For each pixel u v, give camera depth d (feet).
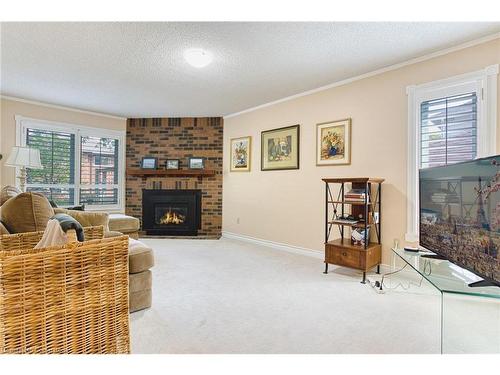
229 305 7.73
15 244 4.67
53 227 3.84
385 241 10.59
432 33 8.13
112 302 3.42
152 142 18.80
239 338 6.06
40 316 2.86
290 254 13.62
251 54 9.57
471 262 5.90
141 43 8.91
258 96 14.26
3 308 2.66
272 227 15.14
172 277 10.04
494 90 8.16
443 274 6.22
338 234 12.25
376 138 10.94
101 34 8.38
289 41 8.66
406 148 10.09
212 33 8.25
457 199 6.43
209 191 18.44
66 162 16.67
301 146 13.76
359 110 11.50
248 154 16.58
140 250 7.48
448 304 7.74
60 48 9.29
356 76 11.50
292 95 14.06
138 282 7.31
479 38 8.41
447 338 6.01
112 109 16.90
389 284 9.43
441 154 9.30
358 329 6.46
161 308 7.50
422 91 9.69
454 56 8.98
